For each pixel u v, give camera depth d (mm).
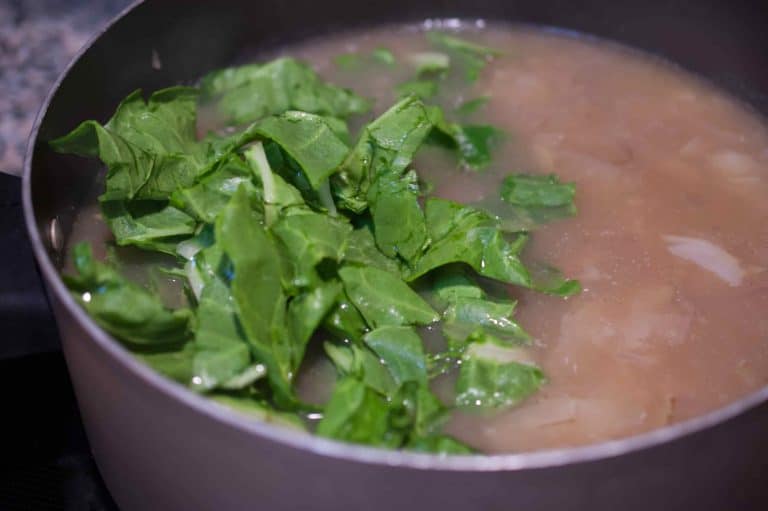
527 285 424
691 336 431
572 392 411
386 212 430
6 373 455
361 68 550
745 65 532
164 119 466
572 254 458
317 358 409
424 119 447
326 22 559
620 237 464
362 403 374
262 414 377
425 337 419
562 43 570
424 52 560
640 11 550
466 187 483
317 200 433
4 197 436
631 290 444
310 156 430
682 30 544
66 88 444
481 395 402
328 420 372
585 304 439
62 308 367
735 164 496
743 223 472
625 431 400
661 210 476
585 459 337
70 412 472
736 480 369
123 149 427
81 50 452
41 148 421
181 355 391
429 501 344
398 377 402
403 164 438
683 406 411
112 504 452
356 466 338
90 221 455
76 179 453
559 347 426
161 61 503
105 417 382
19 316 421
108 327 382
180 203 430
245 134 435
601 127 515
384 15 568
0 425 467
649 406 408
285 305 397
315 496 350
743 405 347
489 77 545
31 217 384
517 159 497
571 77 548
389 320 411
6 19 603
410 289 418
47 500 454
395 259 430
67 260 444
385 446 371
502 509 346
